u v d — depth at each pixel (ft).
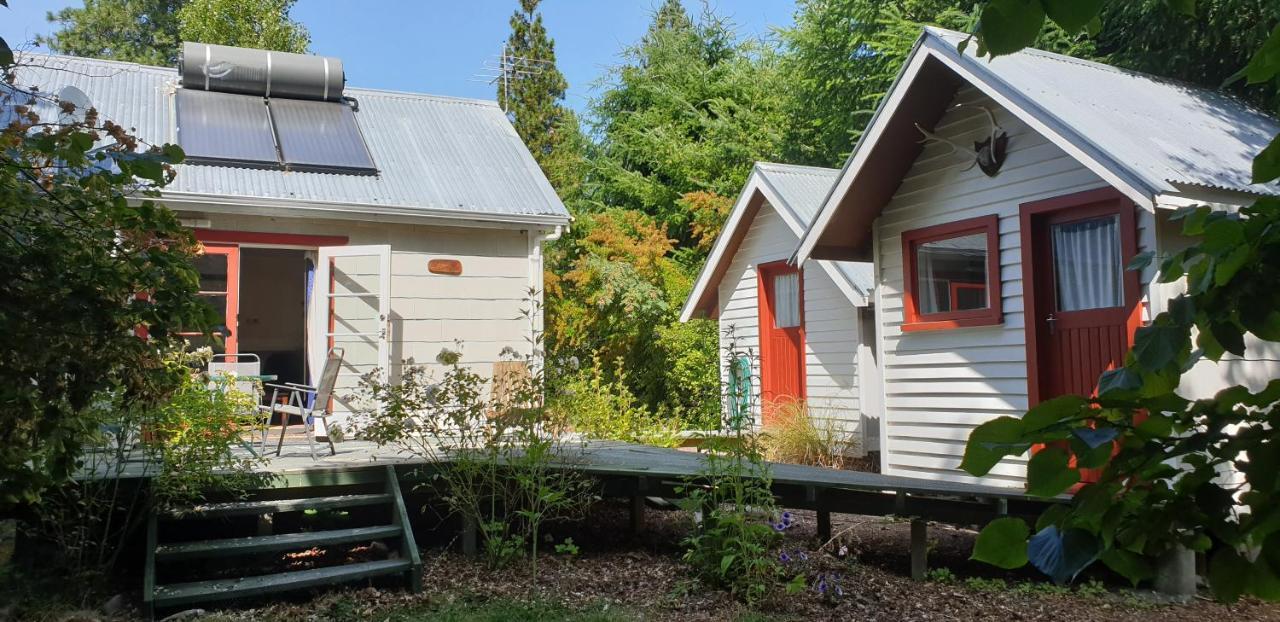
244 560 21.20
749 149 77.87
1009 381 26.37
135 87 37.52
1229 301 3.39
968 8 54.90
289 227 33.60
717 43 94.73
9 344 10.00
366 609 17.61
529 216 36.17
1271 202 3.36
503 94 94.58
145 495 19.01
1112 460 3.43
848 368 38.37
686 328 56.65
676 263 65.82
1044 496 3.43
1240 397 3.32
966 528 26.45
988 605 18.52
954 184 28.25
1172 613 17.67
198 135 34.45
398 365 34.60
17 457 10.65
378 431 21.01
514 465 20.90
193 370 19.52
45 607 16.08
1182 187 21.04
